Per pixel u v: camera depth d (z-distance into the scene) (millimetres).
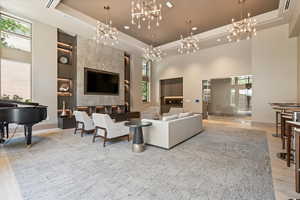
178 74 9398
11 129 4852
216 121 7805
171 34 6926
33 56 5332
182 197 1769
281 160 2805
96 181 2119
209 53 8078
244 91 7723
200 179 2162
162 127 3521
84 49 6664
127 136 4141
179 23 5875
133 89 9219
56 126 5898
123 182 2092
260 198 1738
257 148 3494
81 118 4680
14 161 2809
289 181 2090
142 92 10484
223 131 5324
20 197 1777
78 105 6445
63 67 6387
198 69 8508
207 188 1944
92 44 6957
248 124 6809
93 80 6988
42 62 5539
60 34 6270
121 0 4539
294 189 1899
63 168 2521
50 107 5742
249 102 7602
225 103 8344
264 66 6020
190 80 8844
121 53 8297
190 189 1924
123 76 8383
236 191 1875
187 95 8977
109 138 3748
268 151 3283
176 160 2838
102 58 7352
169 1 4492
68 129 5648
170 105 10086
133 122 3758
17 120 3363
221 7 4805
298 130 1840
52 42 5785
